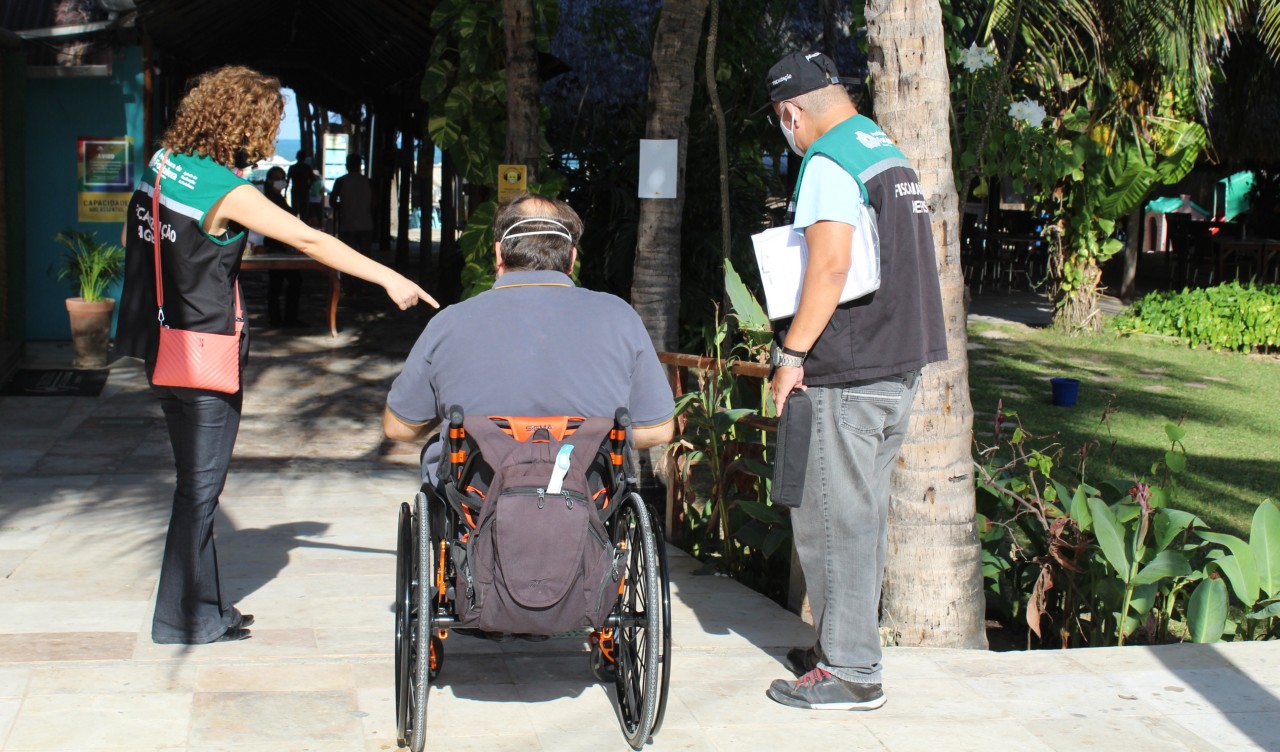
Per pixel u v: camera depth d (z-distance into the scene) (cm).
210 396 432
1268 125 1883
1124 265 2077
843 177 373
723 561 608
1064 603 551
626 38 1330
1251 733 384
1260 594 529
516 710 394
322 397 1052
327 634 470
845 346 385
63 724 366
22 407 966
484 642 464
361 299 1709
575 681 423
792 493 389
